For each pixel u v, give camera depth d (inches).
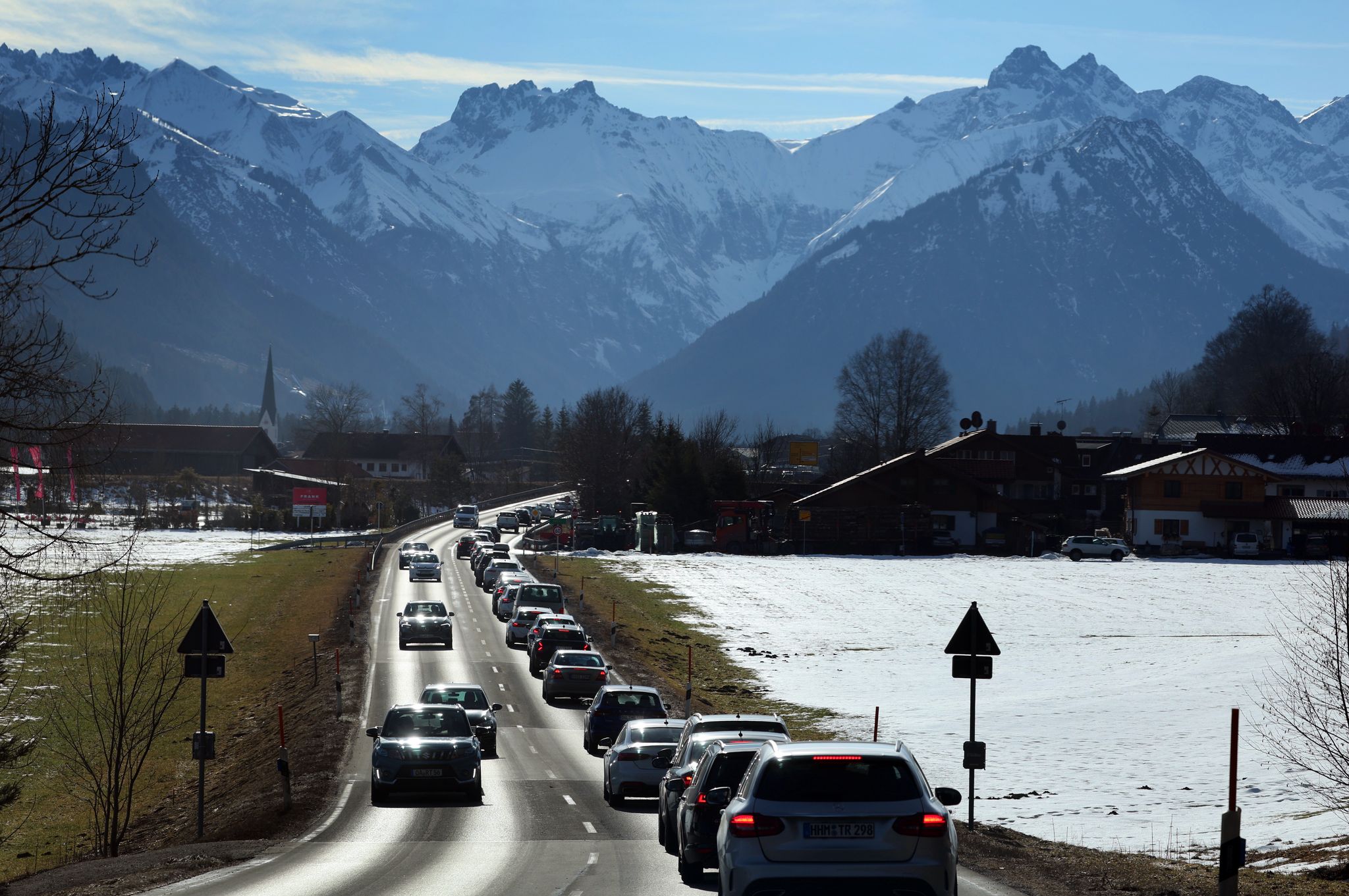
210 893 1469.0
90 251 1288.1
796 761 1097.4
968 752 1977.1
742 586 7047.2
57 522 1882.4
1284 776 2390.5
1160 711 3186.5
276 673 4451.3
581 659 3602.4
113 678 3907.5
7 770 2933.1
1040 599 6446.9
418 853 1759.4
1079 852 1758.1
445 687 2876.5
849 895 1056.2
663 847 1781.5
